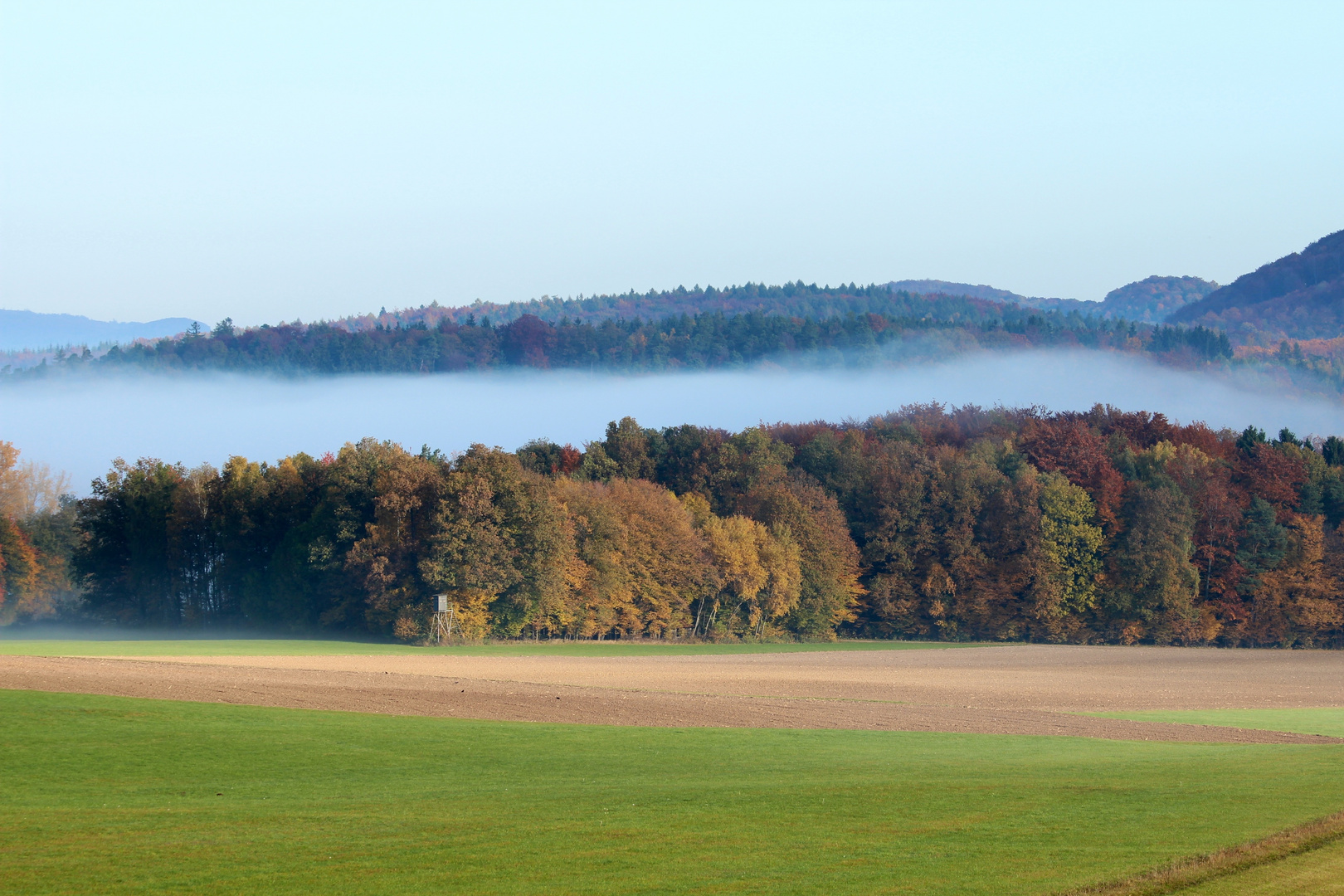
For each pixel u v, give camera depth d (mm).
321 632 109500
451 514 102125
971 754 34688
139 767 29359
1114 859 20688
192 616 117625
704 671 75312
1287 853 21094
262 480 121188
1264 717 49844
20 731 32656
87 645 87375
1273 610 123250
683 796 26688
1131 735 41562
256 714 38094
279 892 18703
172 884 19078
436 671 66000
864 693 59938
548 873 19828
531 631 115188
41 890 18688
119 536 122125
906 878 19469
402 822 23719
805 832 22797
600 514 117312
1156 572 121125
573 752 33938
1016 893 18656
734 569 121625
